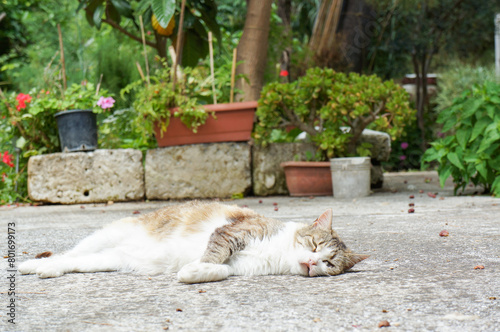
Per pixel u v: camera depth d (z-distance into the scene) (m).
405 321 1.88
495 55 15.59
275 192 7.83
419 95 14.65
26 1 14.63
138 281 2.60
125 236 3.00
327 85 7.52
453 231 4.02
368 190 7.38
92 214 6.12
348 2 14.73
